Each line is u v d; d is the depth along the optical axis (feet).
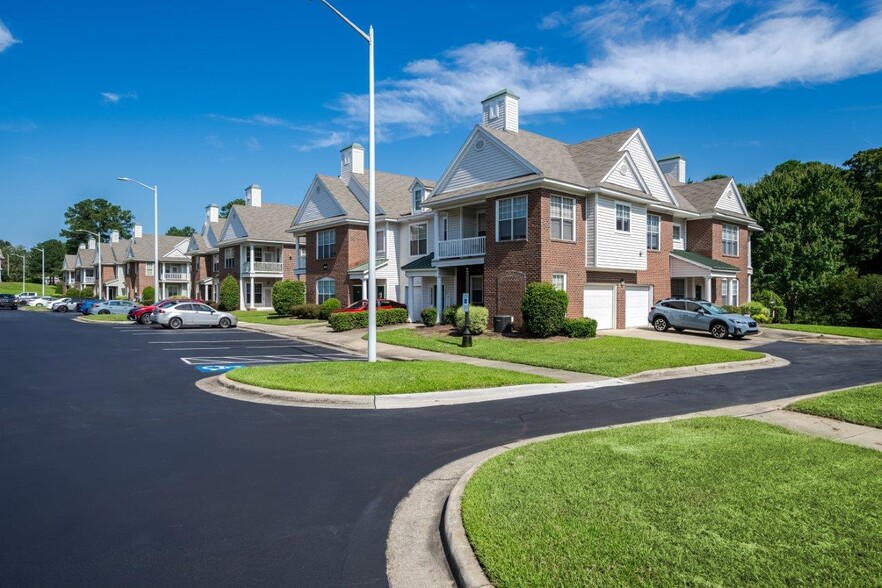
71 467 20.29
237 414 29.32
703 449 21.09
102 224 403.54
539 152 76.89
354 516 16.21
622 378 42.65
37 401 32.24
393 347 63.98
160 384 38.34
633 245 79.61
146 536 14.69
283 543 14.40
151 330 90.84
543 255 68.95
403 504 17.16
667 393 36.63
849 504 15.42
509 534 13.58
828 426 26.61
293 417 28.73
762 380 42.27
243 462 21.11
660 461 19.49
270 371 39.83
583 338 66.03
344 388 34.06
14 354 55.47
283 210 164.55
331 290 114.83
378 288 108.68
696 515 14.62
